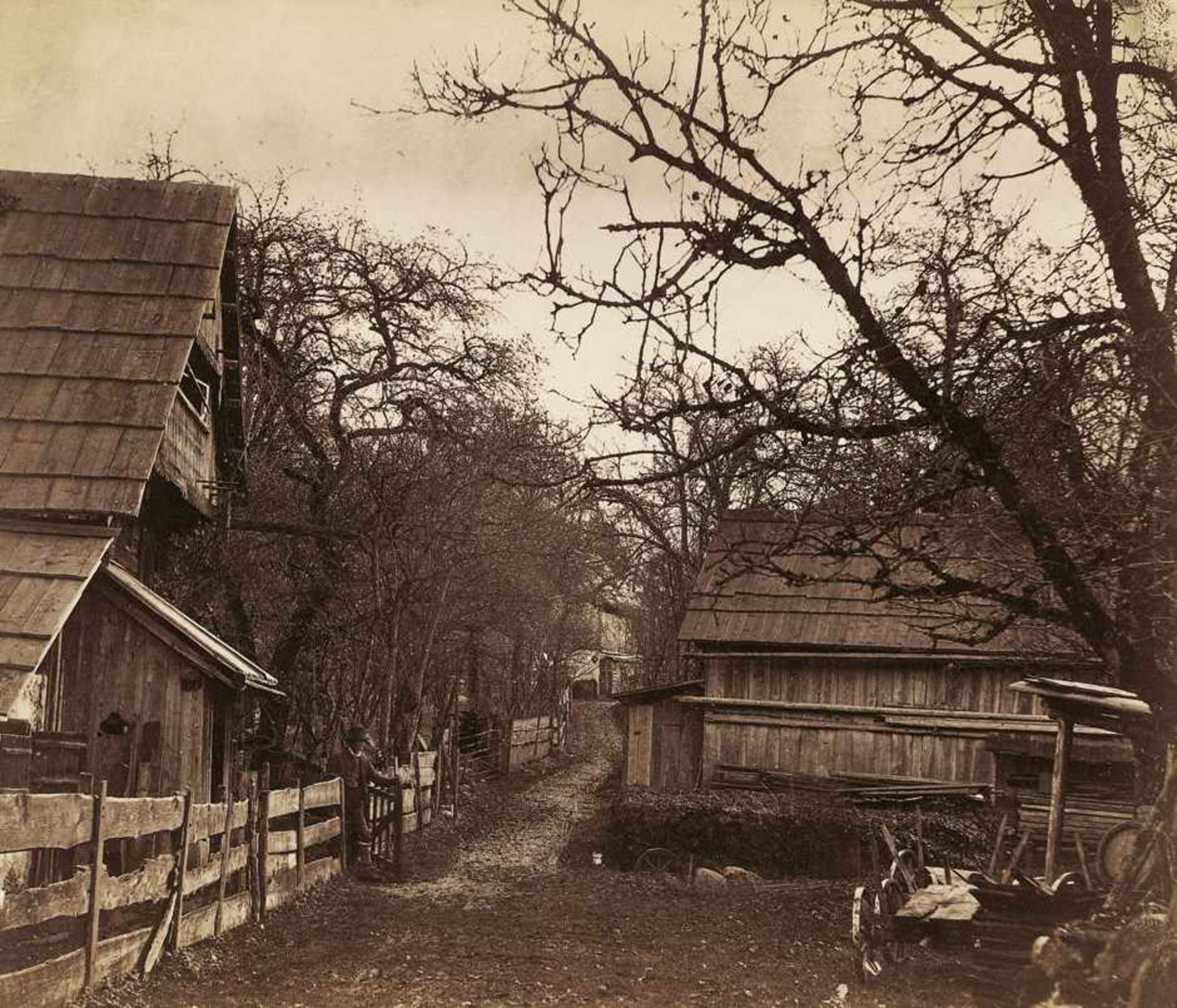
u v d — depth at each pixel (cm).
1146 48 911
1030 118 905
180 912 1080
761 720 2302
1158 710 933
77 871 900
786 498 976
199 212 1611
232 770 1581
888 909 1157
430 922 1409
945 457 941
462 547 2483
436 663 2995
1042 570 929
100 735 1359
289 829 1628
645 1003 1023
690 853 1967
